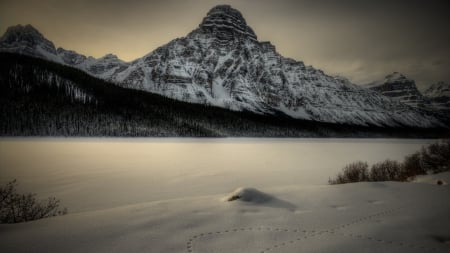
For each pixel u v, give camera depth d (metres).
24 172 25.69
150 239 5.02
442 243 4.90
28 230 5.41
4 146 56.53
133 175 24.89
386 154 52.19
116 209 6.96
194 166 32.00
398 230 5.48
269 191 9.02
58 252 4.48
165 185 20.28
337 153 54.41
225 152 53.41
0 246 4.67
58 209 13.31
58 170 27.22
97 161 35.41
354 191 8.92
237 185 20.41
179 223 5.86
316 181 22.06
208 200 7.95
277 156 46.50
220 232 5.39
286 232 5.40
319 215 6.47
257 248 4.67
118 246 4.71
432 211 6.71
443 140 22.83
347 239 5.04
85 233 5.27
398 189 9.16
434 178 13.20
